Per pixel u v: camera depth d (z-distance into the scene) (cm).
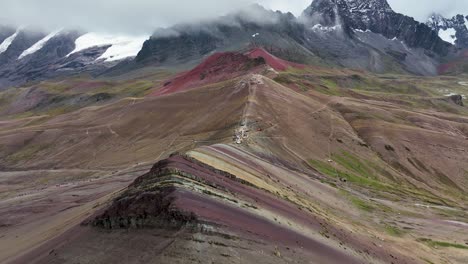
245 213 4134
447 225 9106
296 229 4481
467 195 14325
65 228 5128
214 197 4141
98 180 10731
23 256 4428
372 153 14875
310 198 7744
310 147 13212
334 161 12838
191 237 3325
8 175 14462
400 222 8819
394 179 13475
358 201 9625
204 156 6341
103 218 3978
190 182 4294
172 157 5206
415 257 6259
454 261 6738
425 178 14738
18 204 8938
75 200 8681
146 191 4022
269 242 3738
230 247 3388
